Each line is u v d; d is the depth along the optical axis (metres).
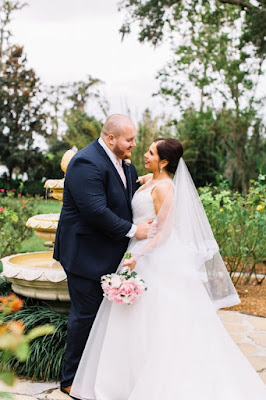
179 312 2.80
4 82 22.48
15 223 6.98
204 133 15.84
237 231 5.73
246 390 2.73
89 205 2.84
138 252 2.91
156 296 2.83
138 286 2.72
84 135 17.20
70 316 3.03
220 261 3.18
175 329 2.77
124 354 2.81
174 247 2.92
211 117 15.33
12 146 21.34
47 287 3.60
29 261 4.30
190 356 2.72
